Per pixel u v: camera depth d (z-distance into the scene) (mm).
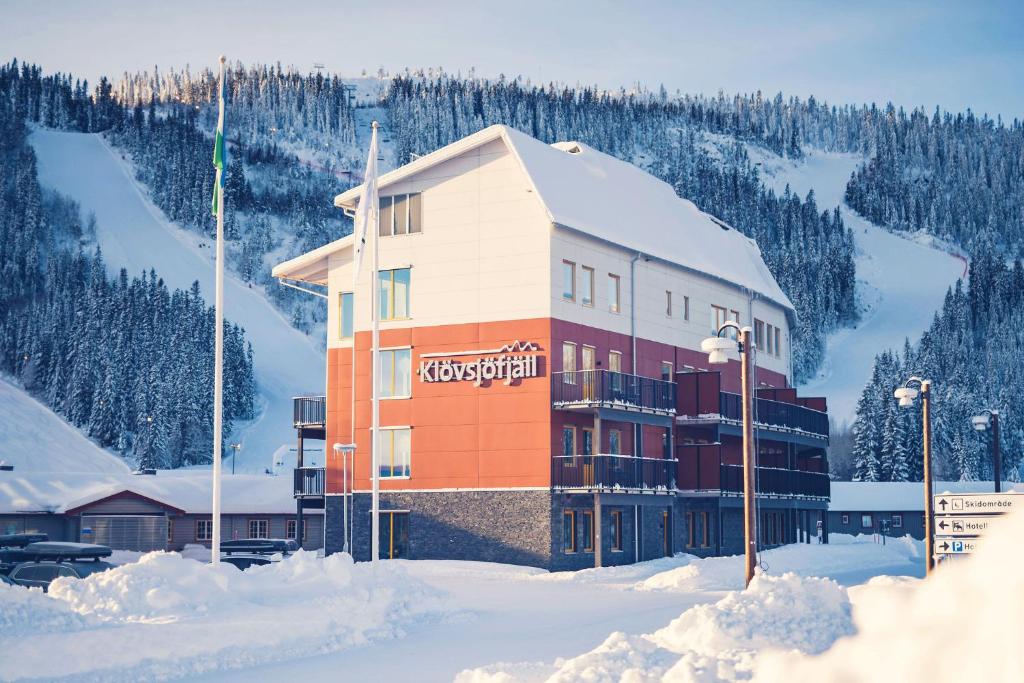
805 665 6375
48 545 38188
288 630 22828
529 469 46938
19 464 141375
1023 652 5250
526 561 46625
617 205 55000
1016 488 94500
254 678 18656
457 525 48156
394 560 48250
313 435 56438
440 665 19953
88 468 145750
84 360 162625
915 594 6148
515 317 47844
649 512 52062
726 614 17984
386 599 27844
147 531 64688
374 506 37125
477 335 48469
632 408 49094
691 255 58562
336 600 26594
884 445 135250
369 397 50844
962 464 141250
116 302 181375
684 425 55031
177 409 153875
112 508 64312
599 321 50406
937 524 27156
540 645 22562
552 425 46875
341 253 52844
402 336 50000
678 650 17141
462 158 49438
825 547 58531
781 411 61562
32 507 63688
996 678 5301
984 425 51938
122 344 168875
